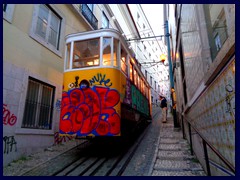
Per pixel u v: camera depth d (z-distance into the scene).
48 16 7.77
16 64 5.81
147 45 26.47
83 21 10.38
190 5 4.50
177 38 8.26
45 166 4.90
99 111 5.44
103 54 6.11
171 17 11.16
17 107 5.64
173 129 9.68
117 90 5.73
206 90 3.53
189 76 5.54
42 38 7.16
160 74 33.50
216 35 2.98
